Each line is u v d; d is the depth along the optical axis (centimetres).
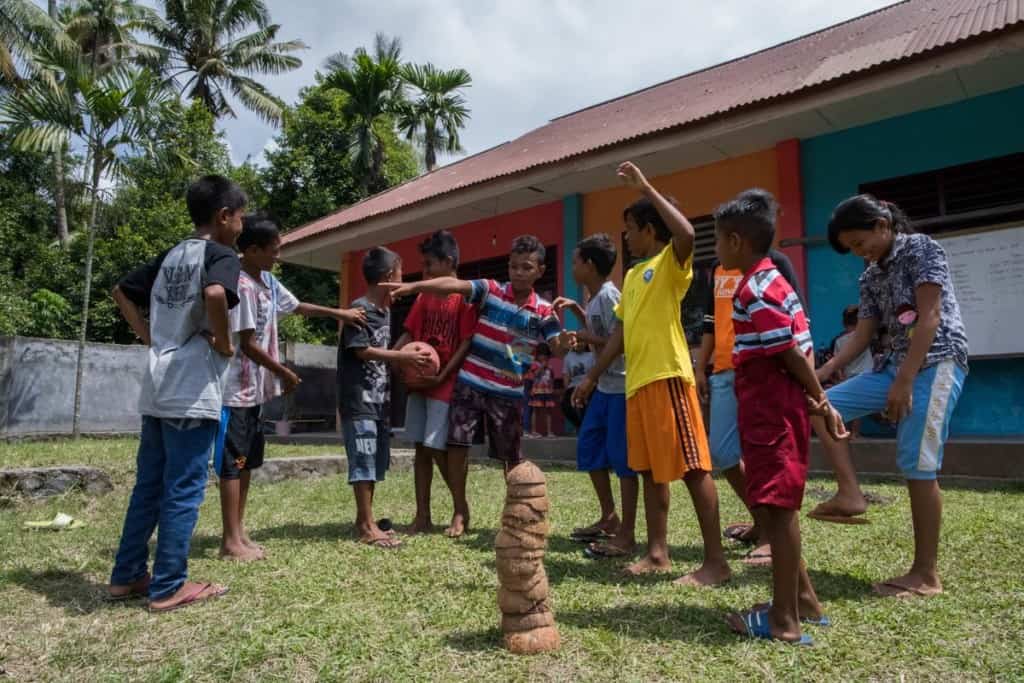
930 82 612
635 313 293
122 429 1270
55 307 1628
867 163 698
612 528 366
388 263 385
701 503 275
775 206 224
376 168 2200
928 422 256
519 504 209
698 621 226
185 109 2256
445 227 1084
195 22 2478
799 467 209
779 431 209
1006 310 610
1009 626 215
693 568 298
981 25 593
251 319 323
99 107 1015
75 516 452
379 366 377
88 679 185
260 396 344
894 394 258
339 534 380
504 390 382
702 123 682
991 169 643
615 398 333
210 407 263
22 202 1969
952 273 638
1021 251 605
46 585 282
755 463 212
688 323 818
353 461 362
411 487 565
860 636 211
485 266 1048
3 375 1118
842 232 279
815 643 205
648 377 281
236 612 240
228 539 325
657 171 827
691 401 279
